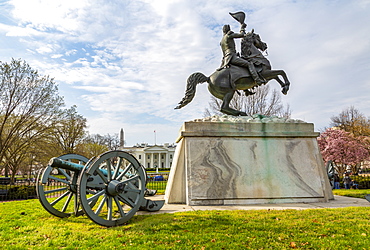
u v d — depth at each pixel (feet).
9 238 14.98
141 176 18.57
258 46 31.42
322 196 24.90
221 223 16.24
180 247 12.55
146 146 330.75
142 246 12.74
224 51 30.14
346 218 17.21
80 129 113.29
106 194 17.07
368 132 103.40
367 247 12.42
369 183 53.78
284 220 16.76
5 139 72.08
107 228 16.25
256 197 23.94
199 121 25.88
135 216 19.10
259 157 25.05
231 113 28.53
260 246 12.69
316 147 26.37
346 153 84.12
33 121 71.31
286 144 25.85
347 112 123.44
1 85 63.87
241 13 31.53
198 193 23.48
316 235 14.15
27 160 90.63
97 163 16.40
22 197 43.04
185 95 27.61
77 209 20.62
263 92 75.36
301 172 25.21
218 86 28.40
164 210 21.13
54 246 13.26
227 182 23.99
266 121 26.37
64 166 19.22
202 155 24.44
